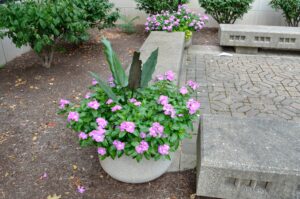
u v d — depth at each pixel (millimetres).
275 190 1888
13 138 2762
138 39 6383
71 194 2135
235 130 2211
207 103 3586
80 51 5355
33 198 2102
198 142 2297
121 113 1907
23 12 3756
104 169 2199
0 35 3846
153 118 1920
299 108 3508
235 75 4520
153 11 6746
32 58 4953
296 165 1829
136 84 2090
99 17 5289
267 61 5234
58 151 2588
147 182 2234
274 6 6961
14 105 3357
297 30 5652
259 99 3721
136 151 1793
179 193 2148
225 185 1940
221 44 5723
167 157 1925
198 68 4816
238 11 6883
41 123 3008
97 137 1748
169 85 2328
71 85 3896
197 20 5848
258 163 1842
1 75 4203
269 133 2182
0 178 2277
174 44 4410
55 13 3859
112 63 2123
